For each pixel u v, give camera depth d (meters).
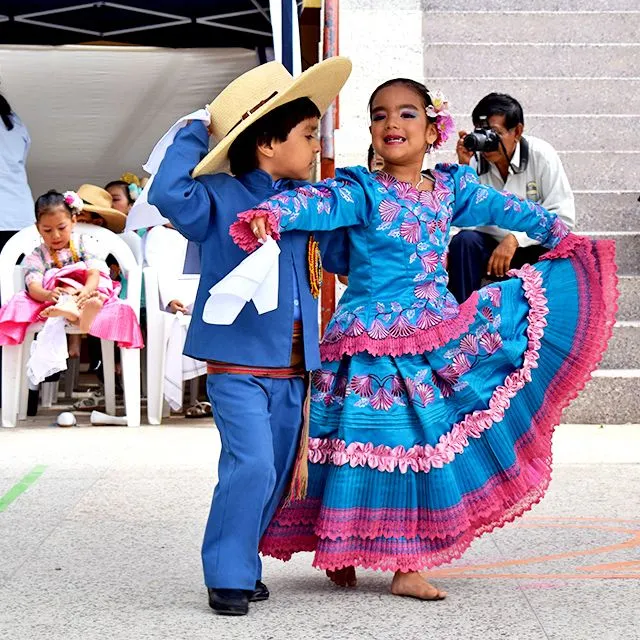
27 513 4.46
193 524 4.28
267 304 3.14
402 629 3.02
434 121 3.56
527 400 3.55
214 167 3.37
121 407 8.12
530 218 3.64
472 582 3.52
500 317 3.53
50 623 3.08
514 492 3.48
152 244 7.24
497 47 9.27
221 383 3.30
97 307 6.87
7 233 8.31
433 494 3.33
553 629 3.01
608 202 8.22
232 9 9.07
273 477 3.25
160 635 2.97
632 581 3.50
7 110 8.31
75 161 10.70
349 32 8.77
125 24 9.39
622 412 6.73
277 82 3.46
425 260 3.46
